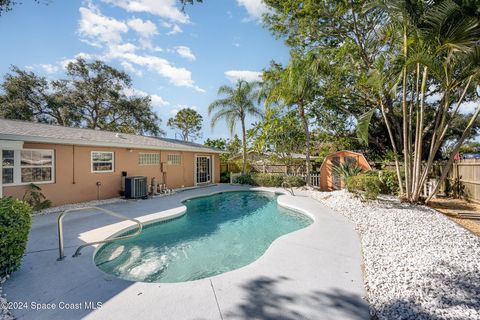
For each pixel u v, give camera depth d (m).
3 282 3.23
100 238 5.10
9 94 19.36
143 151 11.64
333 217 6.98
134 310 2.66
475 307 2.46
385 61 7.57
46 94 21.11
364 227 5.72
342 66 12.46
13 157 7.31
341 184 12.26
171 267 4.46
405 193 8.59
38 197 7.51
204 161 15.91
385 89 8.26
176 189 13.29
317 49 13.47
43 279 3.35
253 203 10.73
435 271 3.21
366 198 8.20
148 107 26.41
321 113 16.56
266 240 6.00
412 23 6.25
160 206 8.65
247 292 3.01
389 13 6.56
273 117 15.73
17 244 3.40
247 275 3.46
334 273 3.51
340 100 15.30
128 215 7.27
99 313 2.61
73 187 8.81
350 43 12.07
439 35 5.85
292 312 2.61
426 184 9.16
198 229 6.89
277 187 14.17
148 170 11.88
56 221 6.46
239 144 20.92
